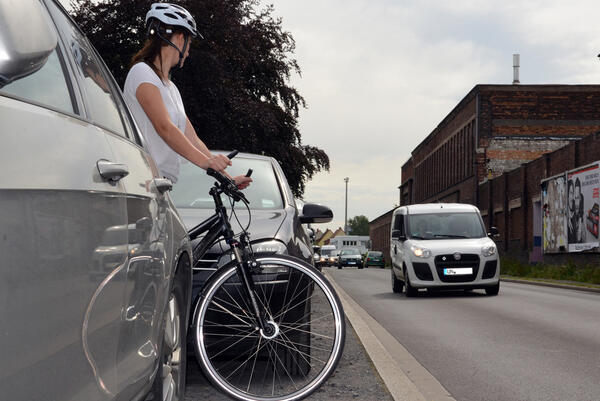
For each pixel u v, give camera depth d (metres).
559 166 34.19
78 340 1.99
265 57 24.95
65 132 2.10
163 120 4.22
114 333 2.33
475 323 10.82
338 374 6.14
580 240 30.75
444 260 16.69
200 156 4.29
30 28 1.64
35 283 1.73
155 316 2.93
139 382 2.66
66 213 1.93
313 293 4.41
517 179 40.72
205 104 22.38
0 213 1.59
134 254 2.58
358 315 11.03
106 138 2.54
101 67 3.09
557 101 49.50
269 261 4.44
